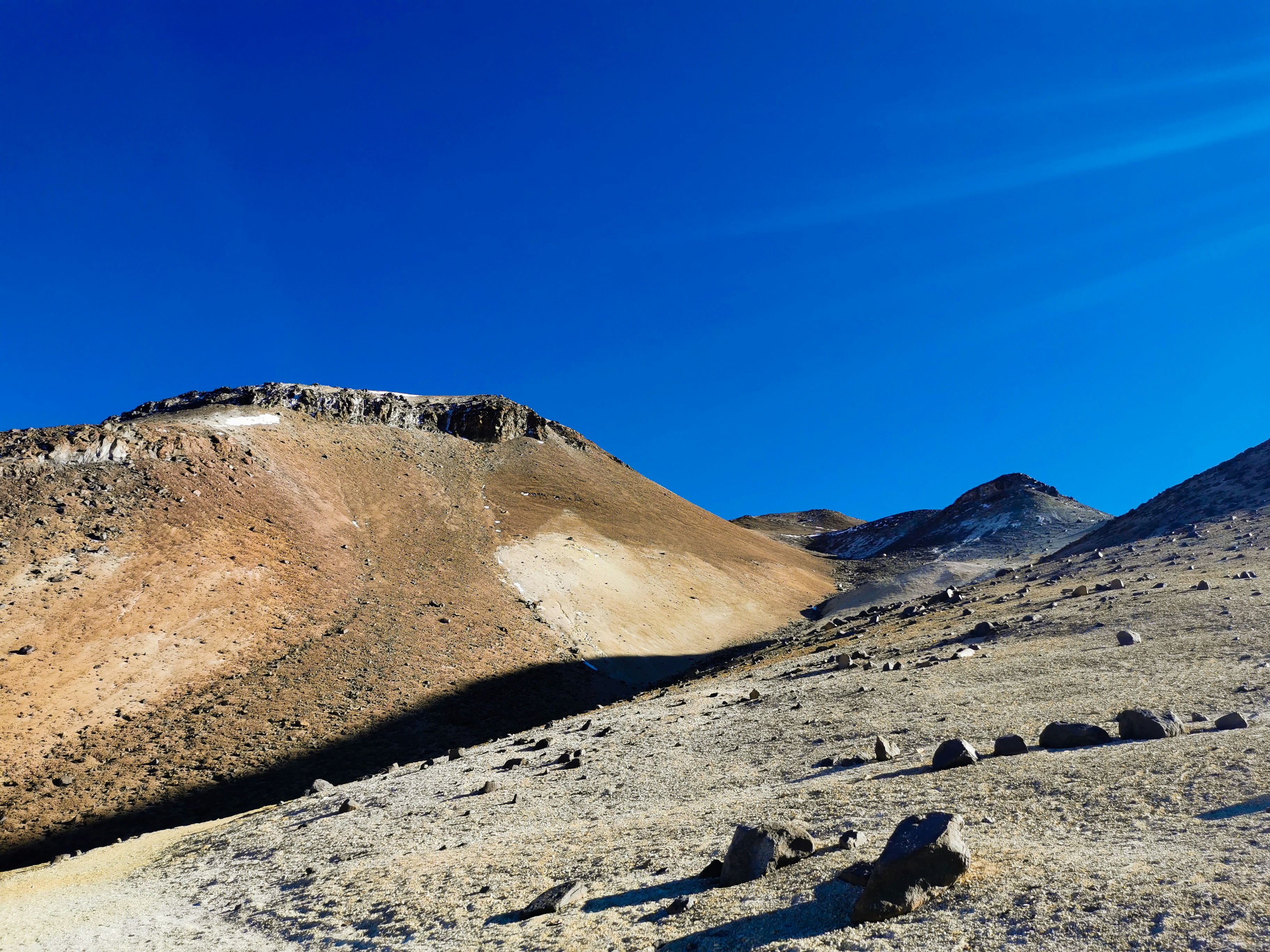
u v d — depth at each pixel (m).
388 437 140.50
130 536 80.81
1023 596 41.72
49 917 21.12
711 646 103.62
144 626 69.62
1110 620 29.73
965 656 29.50
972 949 8.02
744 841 11.95
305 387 143.00
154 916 19.41
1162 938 7.38
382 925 14.28
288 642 75.81
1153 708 17.91
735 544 155.38
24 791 48.56
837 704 26.23
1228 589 30.62
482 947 11.81
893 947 8.41
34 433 91.06
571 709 75.31
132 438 96.12
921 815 10.16
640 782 21.80
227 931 16.72
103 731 56.56
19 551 72.44
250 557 87.06
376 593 90.81
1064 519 151.62
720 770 21.25
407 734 63.81
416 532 111.12
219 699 63.94
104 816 47.19
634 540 130.38
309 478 111.62
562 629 94.56
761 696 31.48
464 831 20.38
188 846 28.00
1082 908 8.29
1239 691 17.98
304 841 23.52
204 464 100.00
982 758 15.73
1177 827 10.15
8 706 55.16
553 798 22.16
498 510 126.75
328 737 61.34
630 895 12.49
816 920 9.55
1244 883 8.04
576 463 161.75
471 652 82.31
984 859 10.15
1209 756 12.55
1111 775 12.62
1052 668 24.61
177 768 53.88
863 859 10.97
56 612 66.69
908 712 22.69
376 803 27.05
